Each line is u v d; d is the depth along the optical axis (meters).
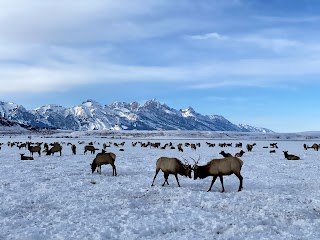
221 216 12.76
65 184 19.77
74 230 11.19
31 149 40.59
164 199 16.05
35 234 10.59
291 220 12.42
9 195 16.52
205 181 21.09
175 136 189.75
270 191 17.20
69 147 66.44
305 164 32.94
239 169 17.27
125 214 13.21
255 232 11.08
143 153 48.97
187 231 11.23
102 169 27.34
